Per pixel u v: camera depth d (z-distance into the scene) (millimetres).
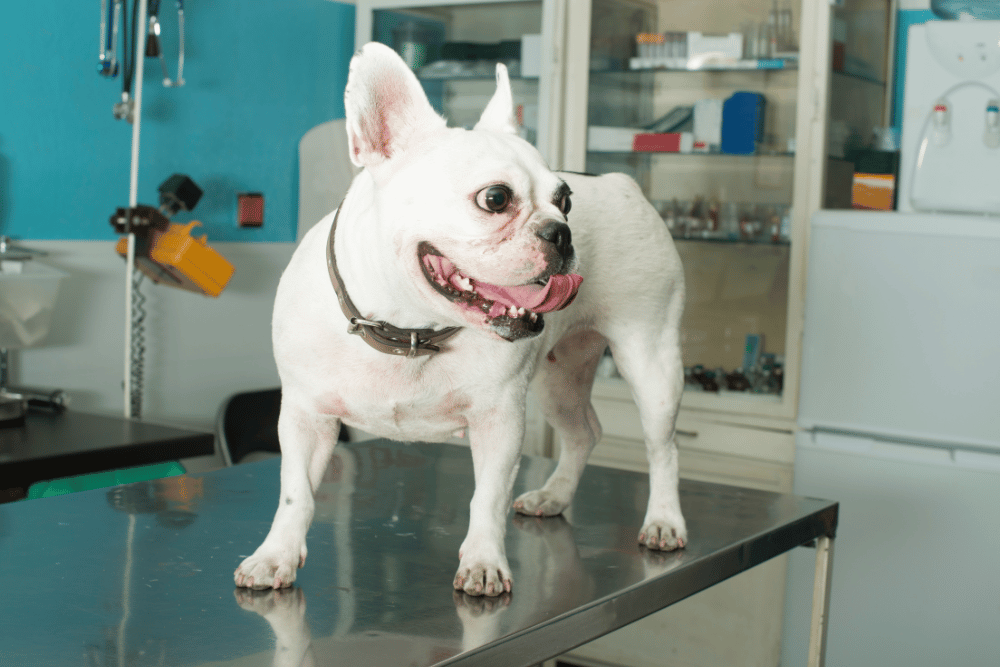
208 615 1059
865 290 2488
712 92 3463
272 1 3438
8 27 2732
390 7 3549
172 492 1631
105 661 933
